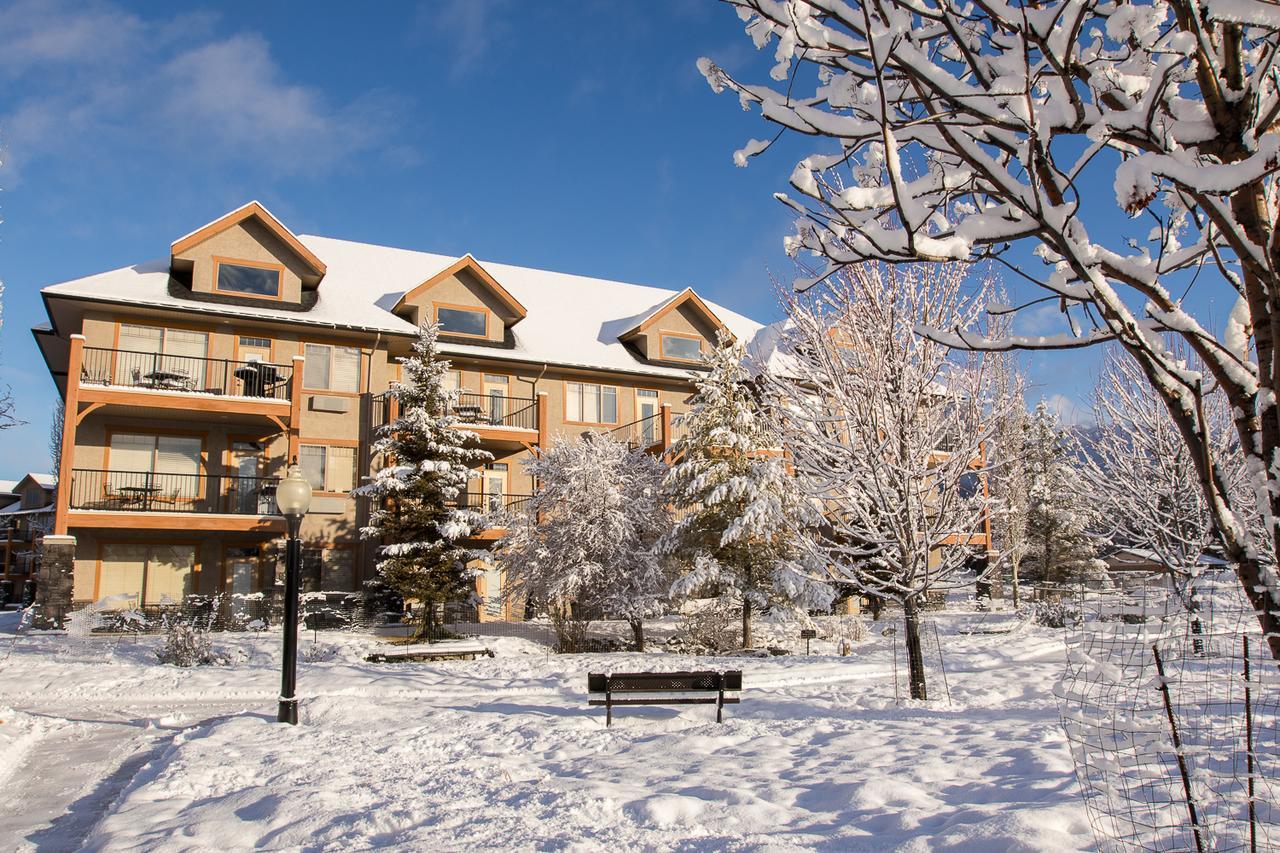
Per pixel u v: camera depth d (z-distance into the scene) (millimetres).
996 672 15125
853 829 5543
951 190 3584
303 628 25172
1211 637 3732
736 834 5664
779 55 3375
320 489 27859
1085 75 3174
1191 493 16656
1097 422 19469
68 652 18969
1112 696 4203
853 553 13266
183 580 26031
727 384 24156
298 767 8422
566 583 22141
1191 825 3906
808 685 14758
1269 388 2953
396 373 30141
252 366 25875
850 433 12859
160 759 9203
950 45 3789
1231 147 2965
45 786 8562
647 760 8250
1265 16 2648
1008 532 28094
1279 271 2742
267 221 28000
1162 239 3889
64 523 23031
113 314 25797
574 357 33312
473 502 30594
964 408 13367
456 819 6234
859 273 12859
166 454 26469
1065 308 3521
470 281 32250
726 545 22656
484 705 12812
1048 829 4859
